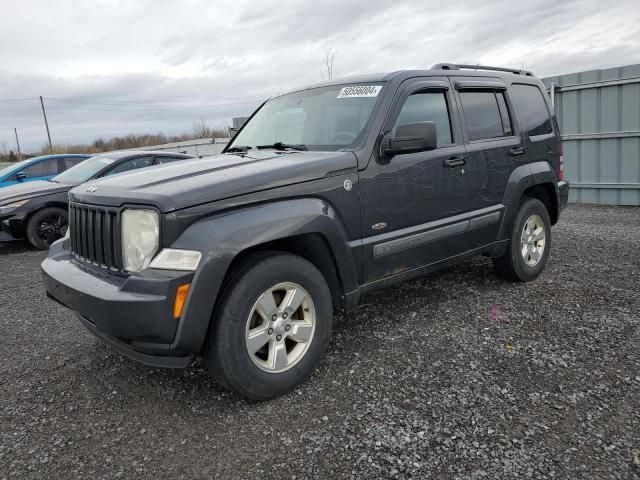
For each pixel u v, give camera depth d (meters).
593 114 10.38
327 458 2.37
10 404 3.02
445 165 3.88
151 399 3.01
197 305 2.56
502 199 4.44
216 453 2.46
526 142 4.72
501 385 2.95
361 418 2.69
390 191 3.50
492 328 3.79
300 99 4.20
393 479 2.21
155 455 2.46
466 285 4.85
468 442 2.44
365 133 3.45
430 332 3.78
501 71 4.87
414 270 3.75
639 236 6.86
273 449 2.47
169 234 2.59
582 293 4.48
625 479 2.12
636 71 9.62
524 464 2.26
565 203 5.37
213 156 3.87
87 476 2.33
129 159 8.62
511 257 4.64
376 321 4.05
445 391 2.91
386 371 3.20
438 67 4.21
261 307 2.83
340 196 3.21
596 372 3.05
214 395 3.02
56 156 10.73
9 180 9.96
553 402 2.74
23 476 2.34
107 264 2.88
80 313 2.87
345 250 3.21
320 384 3.08
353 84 3.90
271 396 2.91
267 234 2.79
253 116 4.70
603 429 2.48
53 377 3.36
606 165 10.35
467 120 4.20
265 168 3.00
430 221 3.83
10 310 4.88
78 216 3.16
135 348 2.72
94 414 2.87
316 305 3.07
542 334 3.64
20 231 7.83
